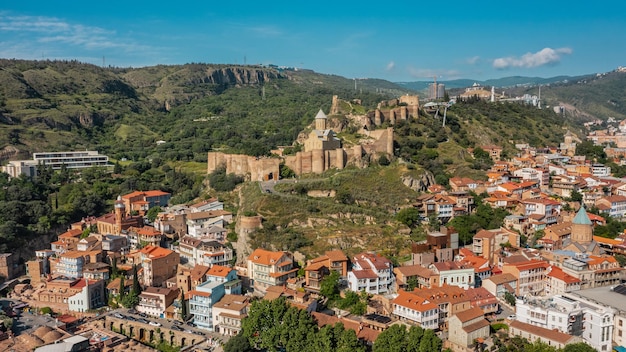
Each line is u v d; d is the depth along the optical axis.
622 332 180.62
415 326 178.25
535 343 172.00
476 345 177.38
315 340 179.25
